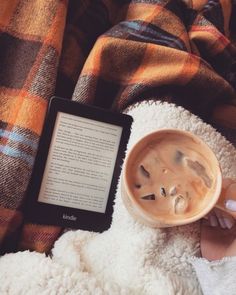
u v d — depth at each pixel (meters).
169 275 0.40
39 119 0.42
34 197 0.42
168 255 0.40
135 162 0.37
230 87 0.49
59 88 0.48
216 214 0.39
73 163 0.43
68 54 0.49
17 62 0.44
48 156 0.42
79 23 0.50
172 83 0.46
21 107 0.42
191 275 0.41
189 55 0.46
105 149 0.43
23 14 0.45
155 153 0.37
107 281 0.39
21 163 0.41
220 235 0.41
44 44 0.44
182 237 0.41
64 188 0.43
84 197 0.43
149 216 0.35
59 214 0.43
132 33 0.47
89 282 0.38
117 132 0.43
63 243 0.42
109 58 0.46
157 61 0.47
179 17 0.51
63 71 0.48
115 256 0.41
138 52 0.46
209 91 0.49
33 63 0.44
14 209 0.42
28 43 0.45
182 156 0.37
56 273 0.38
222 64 0.53
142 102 0.45
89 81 0.45
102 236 0.42
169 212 0.36
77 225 0.43
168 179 0.36
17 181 0.41
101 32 0.51
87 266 0.41
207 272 0.39
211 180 0.36
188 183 0.36
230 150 0.45
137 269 0.40
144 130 0.43
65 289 0.37
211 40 0.51
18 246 0.43
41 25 0.45
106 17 0.51
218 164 0.36
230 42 0.53
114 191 0.43
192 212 0.36
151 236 0.40
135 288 0.39
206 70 0.47
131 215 0.40
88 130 0.43
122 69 0.47
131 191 0.36
